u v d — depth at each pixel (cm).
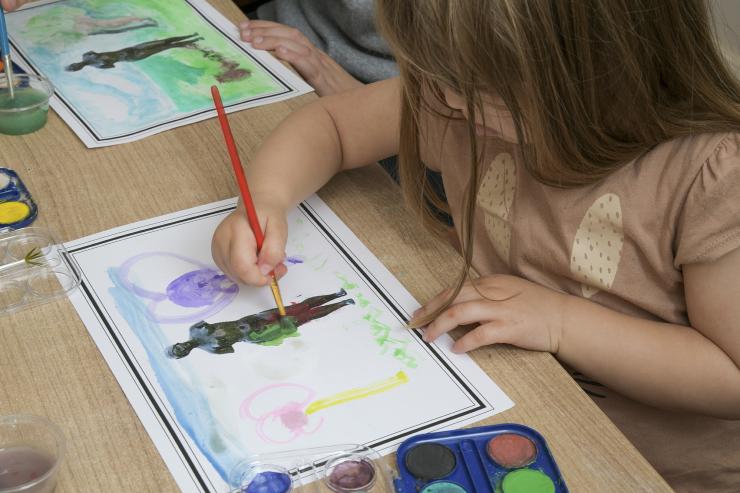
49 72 108
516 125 78
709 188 83
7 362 73
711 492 99
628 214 88
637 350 83
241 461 66
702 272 84
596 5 75
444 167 103
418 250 88
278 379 73
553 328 82
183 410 70
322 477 66
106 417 69
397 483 65
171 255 85
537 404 72
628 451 68
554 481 65
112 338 76
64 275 82
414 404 72
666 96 84
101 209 90
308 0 154
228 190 93
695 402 85
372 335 78
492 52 73
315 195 95
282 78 111
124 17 118
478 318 79
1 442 65
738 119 84
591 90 78
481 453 67
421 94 91
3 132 98
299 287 83
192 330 77
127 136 99
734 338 84
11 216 87
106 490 64
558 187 88
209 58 113
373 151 102
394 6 76
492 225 99
